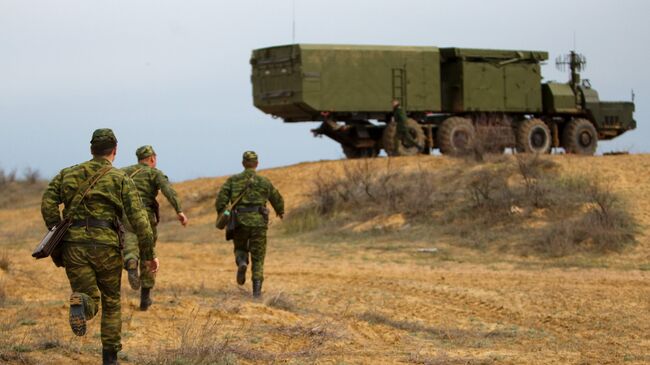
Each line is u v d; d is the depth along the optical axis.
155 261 12.85
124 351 14.12
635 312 20.16
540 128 52.81
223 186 21.22
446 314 20.12
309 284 25.05
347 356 14.39
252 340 15.38
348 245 34.97
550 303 21.45
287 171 48.38
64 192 12.39
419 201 37.97
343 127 50.50
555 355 15.05
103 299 12.55
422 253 32.22
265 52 46.91
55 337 14.84
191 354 13.39
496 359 14.48
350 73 46.34
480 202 36.41
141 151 18.22
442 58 50.28
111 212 12.46
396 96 47.59
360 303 21.42
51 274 26.33
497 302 21.70
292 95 45.75
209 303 19.50
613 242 30.36
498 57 51.34
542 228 32.88
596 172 39.09
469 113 51.12
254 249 21.16
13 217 53.06
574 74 55.38
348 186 41.50
